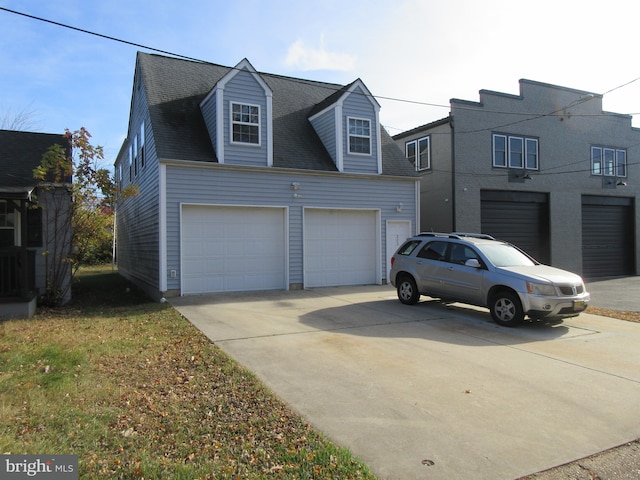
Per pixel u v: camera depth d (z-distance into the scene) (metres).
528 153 19.73
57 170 10.67
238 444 3.72
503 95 19.05
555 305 8.02
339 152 14.09
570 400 4.86
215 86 12.56
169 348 6.58
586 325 8.76
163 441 3.74
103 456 3.47
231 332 7.64
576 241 21.14
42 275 11.63
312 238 13.92
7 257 9.68
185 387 4.97
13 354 5.99
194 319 8.75
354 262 14.56
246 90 12.82
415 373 5.64
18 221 11.44
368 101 14.66
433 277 9.88
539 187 19.92
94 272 24.59
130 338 7.20
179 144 12.31
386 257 14.88
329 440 3.84
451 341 7.30
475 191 18.20
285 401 4.67
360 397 4.82
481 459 3.62
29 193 9.51
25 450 3.48
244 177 12.69
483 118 18.53
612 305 11.96
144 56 14.94
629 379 5.56
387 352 6.55
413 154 19.95
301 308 10.09
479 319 9.03
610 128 22.50
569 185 20.95
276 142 14.10
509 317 8.35
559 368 5.96
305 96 16.70
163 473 3.24
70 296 12.30
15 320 8.88
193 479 3.17
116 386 4.95
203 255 12.30
